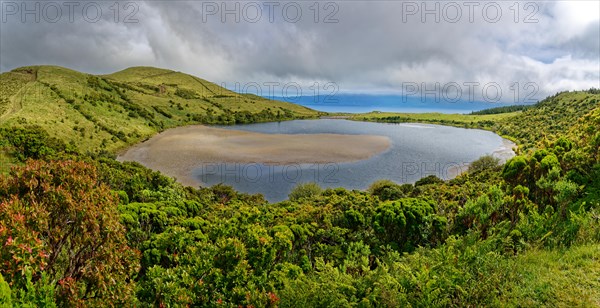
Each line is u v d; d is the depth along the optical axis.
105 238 7.08
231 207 27.83
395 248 15.02
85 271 6.78
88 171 7.60
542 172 17.31
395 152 88.81
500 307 6.93
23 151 52.09
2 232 5.41
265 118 180.50
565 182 14.09
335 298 7.79
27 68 144.25
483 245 9.41
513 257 9.23
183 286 8.23
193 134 110.19
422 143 105.94
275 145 90.38
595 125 23.77
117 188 34.34
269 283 9.26
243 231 11.66
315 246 15.12
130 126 104.56
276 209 26.47
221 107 179.00
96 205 7.21
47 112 88.94
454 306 7.28
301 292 8.18
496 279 7.52
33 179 6.80
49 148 53.75
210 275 8.63
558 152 20.11
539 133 119.69
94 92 124.75
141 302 7.89
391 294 7.41
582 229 10.26
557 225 11.21
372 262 13.76
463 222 14.98
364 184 61.22
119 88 149.00
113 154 76.00
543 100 178.38
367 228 17.30
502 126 152.75
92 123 93.62
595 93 160.38
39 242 5.67
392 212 16.03
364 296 8.00
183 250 11.20
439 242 14.18
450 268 7.98
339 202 28.61
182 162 71.81
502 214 13.60
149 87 185.75
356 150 87.69
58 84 119.25
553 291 7.29
